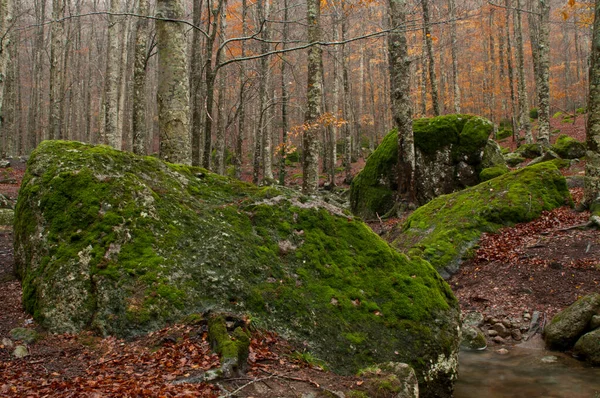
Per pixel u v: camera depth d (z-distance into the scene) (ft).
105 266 14.35
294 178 93.15
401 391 11.60
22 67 150.10
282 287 15.52
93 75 145.18
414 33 69.00
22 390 10.35
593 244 29.09
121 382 10.61
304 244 17.34
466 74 123.54
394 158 51.62
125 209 15.62
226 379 10.86
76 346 12.94
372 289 16.63
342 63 78.79
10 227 31.86
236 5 72.08
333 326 15.01
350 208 56.49
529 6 94.02
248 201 18.44
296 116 127.85
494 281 28.84
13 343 13.03
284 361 12.62
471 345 23.13
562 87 137.59
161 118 23.63
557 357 20.89
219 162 56.44
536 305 25.36
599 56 32.19
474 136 50.29
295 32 61.21
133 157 17.95
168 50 23.58
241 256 15.92
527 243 31.89
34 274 15.34
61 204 16.02
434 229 36.81
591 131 33.30
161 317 13.60
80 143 18.22
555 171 38.70
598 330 20.49
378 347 14.92
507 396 17.08
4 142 78.79
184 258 15.11
